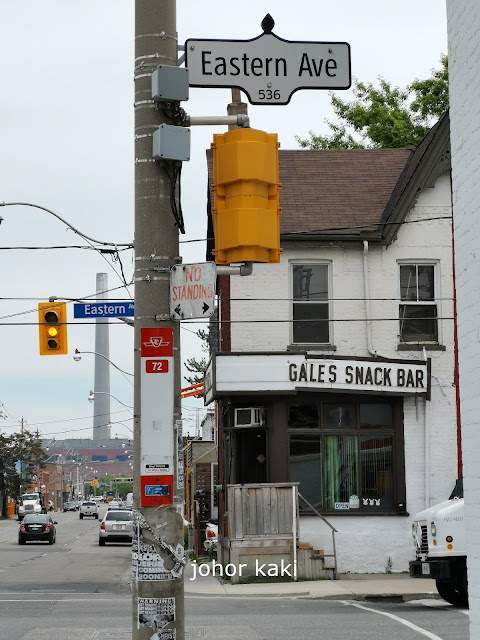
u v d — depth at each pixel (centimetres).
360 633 1372
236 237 775
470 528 912
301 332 2503
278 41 873
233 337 2481
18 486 11562
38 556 3688
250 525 2264
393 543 2398
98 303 2239
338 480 2425
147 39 824
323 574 2269
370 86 4278
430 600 1886
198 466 3275
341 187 2692
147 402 787
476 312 900
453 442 2445
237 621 1527
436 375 2467
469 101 920
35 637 1345
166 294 803
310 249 2506
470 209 920
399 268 2527
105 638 1332
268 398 2405
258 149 782
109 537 4584
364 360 2406
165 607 771
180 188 820
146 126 816
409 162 2786
